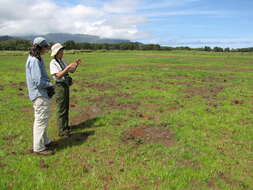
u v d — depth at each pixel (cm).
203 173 536
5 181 483
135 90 1487
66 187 477
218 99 1269
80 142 697
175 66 3180
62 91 704
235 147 684
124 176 520
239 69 2847
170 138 742
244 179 525
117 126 844
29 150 636
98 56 6106
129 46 14050
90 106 1112
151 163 580
